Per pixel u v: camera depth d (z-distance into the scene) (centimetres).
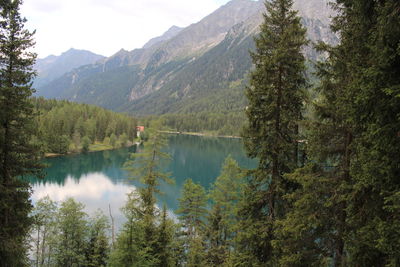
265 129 1227
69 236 2952
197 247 2391
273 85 1213
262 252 1252
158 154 1925
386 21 646
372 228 750
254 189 1332
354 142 870
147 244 1809
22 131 1459
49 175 7475
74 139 11094
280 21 1197
